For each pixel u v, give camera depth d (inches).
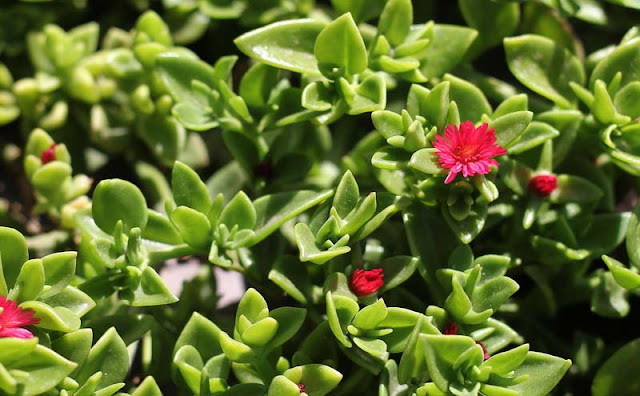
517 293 18.7
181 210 17.0
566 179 18.0
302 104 17.3
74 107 19.5
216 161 19.5
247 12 19.1
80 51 19.1
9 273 16.6
